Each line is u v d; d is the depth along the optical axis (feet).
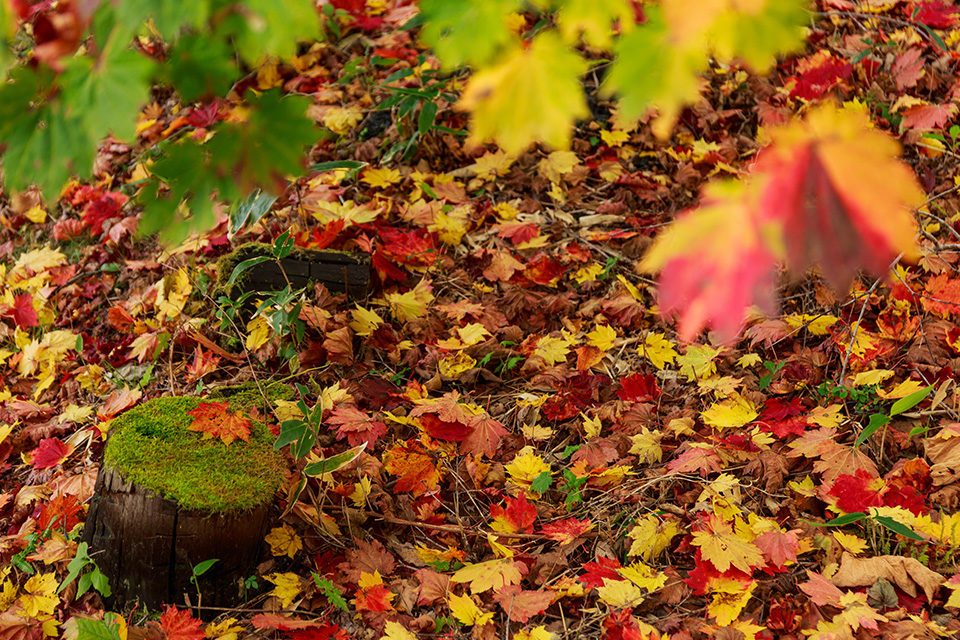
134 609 8.95
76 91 4.00
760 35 3.43
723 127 14.35
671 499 9.75
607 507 9.70
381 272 12.52
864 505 8.96
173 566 8.78
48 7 4.34
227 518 8.68
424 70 14.29
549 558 9.16
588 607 8.73
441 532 9.72
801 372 10.82
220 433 9.36
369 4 17.13
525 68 3.68
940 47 14.24
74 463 11.16
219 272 12.30
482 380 11.57
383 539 9.70
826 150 3.38
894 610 8.18
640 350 11.38
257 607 9.07
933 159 13.17
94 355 12.78
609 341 11.43
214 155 4.51
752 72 14.88
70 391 12.26
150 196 4.55
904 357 10.84
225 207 12.22
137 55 3.93
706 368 10.94
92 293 13.84
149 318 13.14
